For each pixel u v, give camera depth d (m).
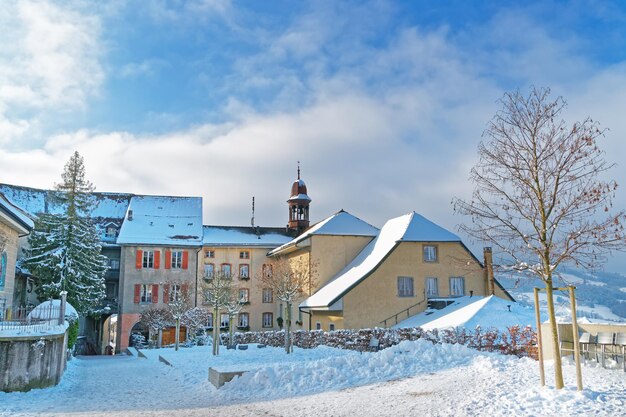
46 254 47.22
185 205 66.50
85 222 49.78
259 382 18.81
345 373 18.81
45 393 18.94
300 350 33.03
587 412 10.89
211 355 32.81
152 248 59.16
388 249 42.34
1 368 18.23
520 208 14.20
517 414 11.51
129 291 57.59
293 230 66.19
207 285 58.12
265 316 61.00
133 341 58.09
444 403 13.39
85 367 31.48
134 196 66.62
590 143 13.55
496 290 42.78
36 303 49.22
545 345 18.95
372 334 30.34
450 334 26.34
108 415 14.81
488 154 14.63
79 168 50.00
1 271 29.62
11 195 60.12
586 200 13.42
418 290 42.00
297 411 14.45
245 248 62.00
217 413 14.98
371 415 13.16
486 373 16.72
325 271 49.06
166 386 21.69
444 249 43.16
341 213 52.00
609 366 16.22
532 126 14.21
